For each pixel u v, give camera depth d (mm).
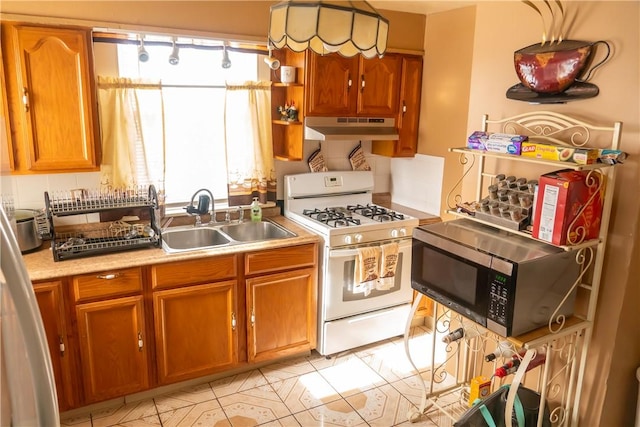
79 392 2475
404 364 3123
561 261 1972
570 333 2031
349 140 3381
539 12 2082
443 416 2629
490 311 1965
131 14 2551
